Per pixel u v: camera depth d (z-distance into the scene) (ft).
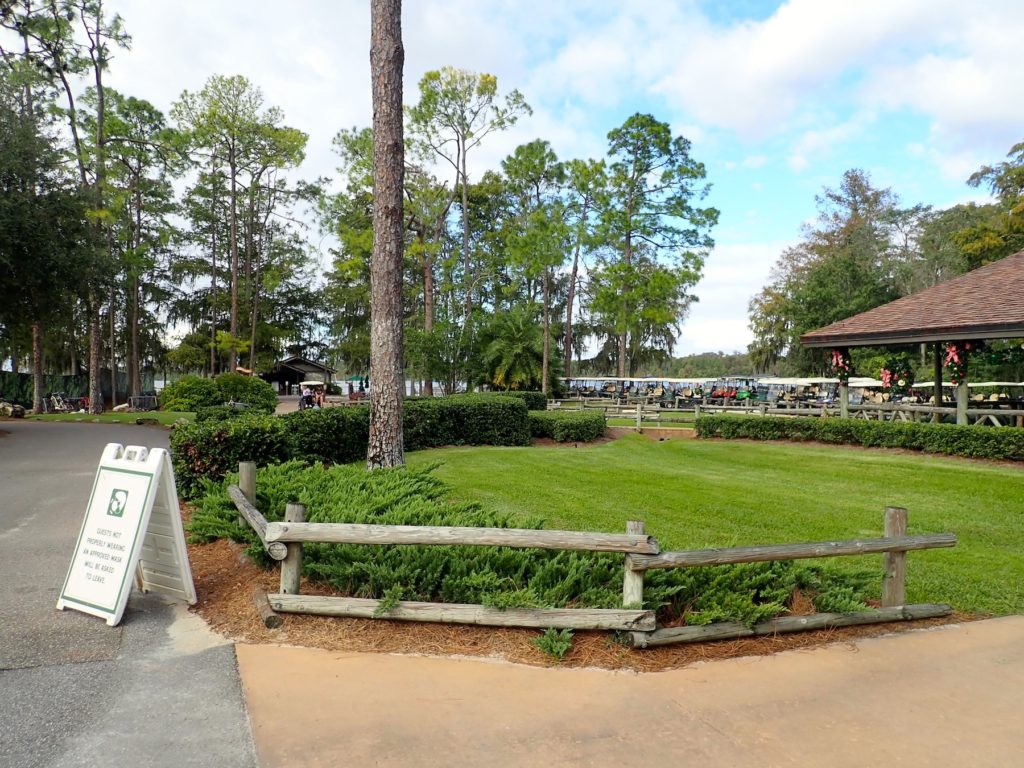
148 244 112.47
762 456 46.34
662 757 8.91
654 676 11.55
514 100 108.47
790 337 136.36
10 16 63.16
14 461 37.63
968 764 8.92
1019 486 32.86
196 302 166.50
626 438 58.75
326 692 10.55
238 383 83.30
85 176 85.05
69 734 9.11
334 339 190.19
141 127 111.04
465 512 17.62
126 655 11.81
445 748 8.98
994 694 11.19
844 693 11.10
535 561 14.83
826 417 55.52
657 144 118.42
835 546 14.20
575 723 9.78
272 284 131.34
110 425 65.67
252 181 126.21
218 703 10.10
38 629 12.92
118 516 14.05
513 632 12.87
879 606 15.53
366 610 13.03
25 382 129.70
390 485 20.88
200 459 24.68
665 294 123.85
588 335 183.42
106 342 149.69
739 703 10.62
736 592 14.01
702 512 26.35
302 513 13.69
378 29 25.11
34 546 19.06
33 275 53.78
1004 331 42.93
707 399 102.47
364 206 110.32
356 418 37.14
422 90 106.01
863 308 125.08
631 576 12.76
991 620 15.24
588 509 26.30
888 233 158.61
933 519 26.18
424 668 11.54
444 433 47.09
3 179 52.01
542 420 55.21
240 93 115.14
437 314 111.34
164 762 8.49
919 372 114.21
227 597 14.66
